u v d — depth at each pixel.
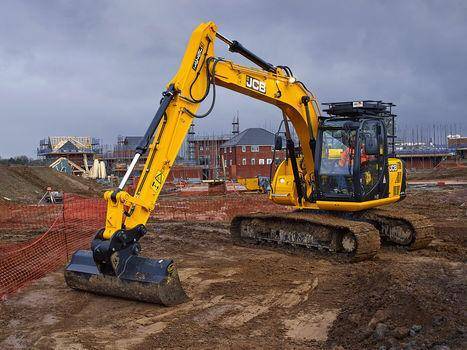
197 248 12.99
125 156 81.56
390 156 12.45
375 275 8.71
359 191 11.17
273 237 12.46
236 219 13.29
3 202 27.69
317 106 12.22
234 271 10.36
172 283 8.14
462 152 84.94
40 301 8.59
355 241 10.55
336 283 9.16
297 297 8.55
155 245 13.47
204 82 9.56
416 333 6.12
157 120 8.61
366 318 6.97
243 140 73.56
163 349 6.54
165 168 8.76
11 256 12.20
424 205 23.11
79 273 8.50
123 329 7.25
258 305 8.18
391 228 11.91
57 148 83.31
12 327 7.47
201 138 88.44
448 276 8.35
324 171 11.59
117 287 8.19
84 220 18.59
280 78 11.36
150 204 8.47
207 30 9.54
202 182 48.16
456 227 15.91
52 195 30.56
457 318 6.26
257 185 38.97
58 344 6.77
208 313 7.80
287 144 12.49
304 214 12.10
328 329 7.05
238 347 6.45
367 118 11.41
